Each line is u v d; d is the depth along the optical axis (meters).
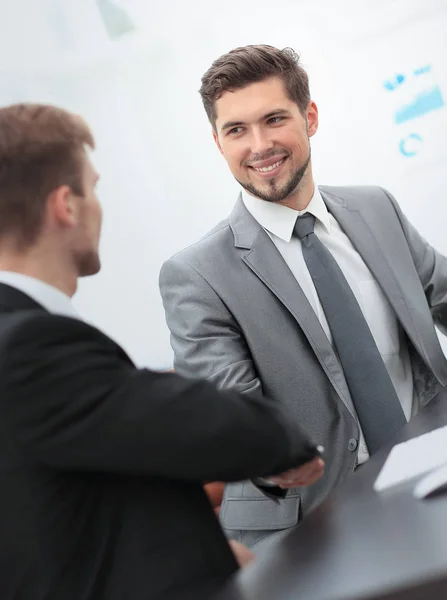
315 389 1.75
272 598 0.83
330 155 3.04
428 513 0.95
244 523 1.69
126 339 3.11
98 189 3.04
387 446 1.35
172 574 0.89
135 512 0.91
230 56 1.78
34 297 0.93
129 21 2.96
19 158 0.94
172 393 0.90
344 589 0.80
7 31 2.95
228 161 1.82
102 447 0.85
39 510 0.87
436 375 1.83
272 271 1.79
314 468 1.09
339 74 2.98
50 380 0.85
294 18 2.95
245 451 0.91
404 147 3.01
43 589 0.87
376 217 1.94
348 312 1.77
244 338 1.79
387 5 2.92
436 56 2.93
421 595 0.77
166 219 3.08
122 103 3.01
